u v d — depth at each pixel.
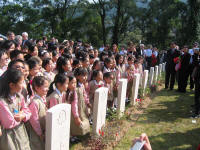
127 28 29.64
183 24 28.83
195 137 4.61
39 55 5.43
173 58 8.69
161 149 4.08
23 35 7.51
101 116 4.25
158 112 6.15
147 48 14.97
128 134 4.58
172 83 8.93
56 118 2.76
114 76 6.06
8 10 27.72
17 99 2.61
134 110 6.14
